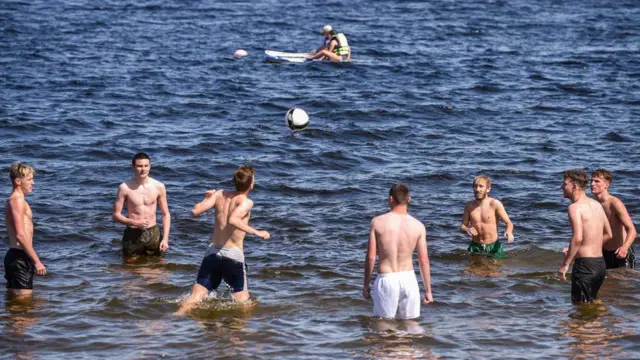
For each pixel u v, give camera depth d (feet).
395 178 133.28
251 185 79.56
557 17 352.69
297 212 114.93
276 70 231.71
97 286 86.28
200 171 135.64
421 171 137.28
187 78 215.72
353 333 74.23
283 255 97.55
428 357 69.10
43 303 80.89
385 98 195.52
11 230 81.61
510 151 150.71
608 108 187.52
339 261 95.76
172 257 97.19
